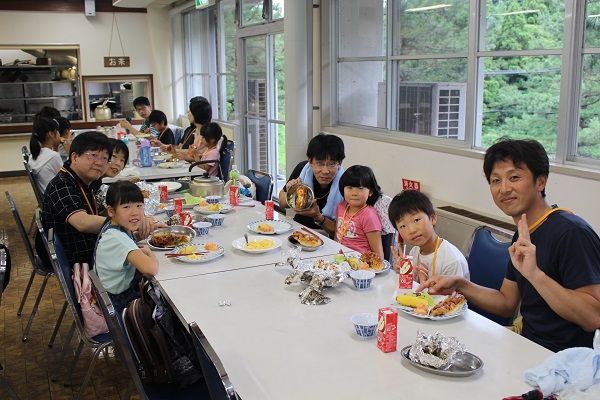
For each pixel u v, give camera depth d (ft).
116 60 31.24
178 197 12.41
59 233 9.27
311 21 18.20
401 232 7.27
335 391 4.62
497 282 7.38
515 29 11.89
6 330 11.41
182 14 31.89
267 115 22.79
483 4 12.63
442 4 13.74
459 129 13.66
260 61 22.94
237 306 6.41
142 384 5.94
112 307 5.63
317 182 10.82
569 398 4.37
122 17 31.04
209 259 7.99
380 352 5.30
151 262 7.45
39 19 29.37
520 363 5.07
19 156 29.50
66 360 10.15
